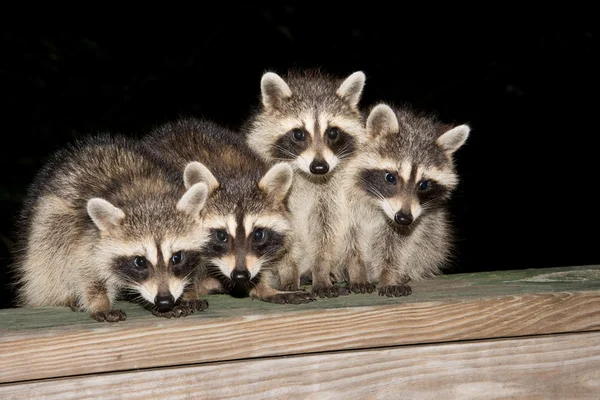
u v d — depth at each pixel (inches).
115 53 113.7
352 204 73.4
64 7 111.0
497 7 116.8
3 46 104.8
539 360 59.6
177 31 118.2
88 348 56.8
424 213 73.4
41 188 69.9
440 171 72.9
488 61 117.3
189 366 57.5
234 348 57.8
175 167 70.5
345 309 58.5
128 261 65.6
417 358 59.0
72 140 104.3
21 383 56.5
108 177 68.2
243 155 72.2
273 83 75.9
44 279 68.2
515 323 59.4
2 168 102.0
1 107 104.0
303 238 72.7
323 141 73.4
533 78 114.4
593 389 59.9
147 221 66.2
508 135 116.0
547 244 114.9
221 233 68.1
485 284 62.5
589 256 114.2
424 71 118.8
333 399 58.4
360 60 119.1
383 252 71.7
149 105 113.4
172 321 57.5
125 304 66.6
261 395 58.0
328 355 58.4
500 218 116.0
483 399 59.3
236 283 66.6
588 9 114.3
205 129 74.2
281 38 119.6
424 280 69.2
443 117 114.9
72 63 108.5
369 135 73.5
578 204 116.5
